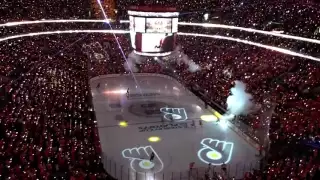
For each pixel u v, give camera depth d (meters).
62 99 41.56
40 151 28.39
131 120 41.78
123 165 30.27
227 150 33.53
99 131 38.19
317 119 34.09
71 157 28.33
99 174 27.12
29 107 37.44
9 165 25.86
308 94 43.53
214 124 40.69
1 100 40.03
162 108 46.34
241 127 38.22
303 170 25.62
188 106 47.41
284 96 41.75
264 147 32.72
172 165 30.45
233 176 28.20
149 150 33.44
